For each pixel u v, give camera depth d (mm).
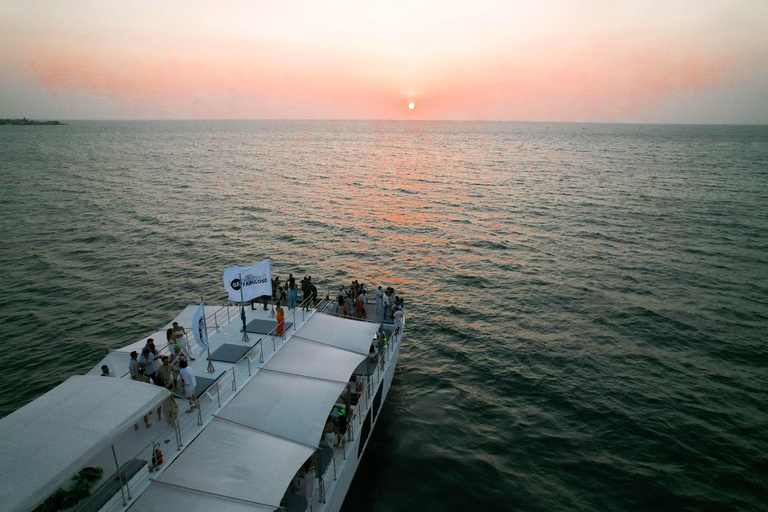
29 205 63594
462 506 16375
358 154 159250
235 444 12641
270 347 18703
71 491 10992
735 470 18000
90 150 154750
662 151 170875
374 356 21125
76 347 27266
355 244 48719
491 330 30141
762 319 31188
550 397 22906
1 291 35031
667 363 25938
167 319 31141
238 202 69125
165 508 10555
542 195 77188
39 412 10750
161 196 72500
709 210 63656
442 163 129750
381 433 20328
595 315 32094
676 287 36875
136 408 11180
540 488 17203
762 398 22734
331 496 14312
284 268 41156
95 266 40781
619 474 17844
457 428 20656
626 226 55844
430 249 47406
